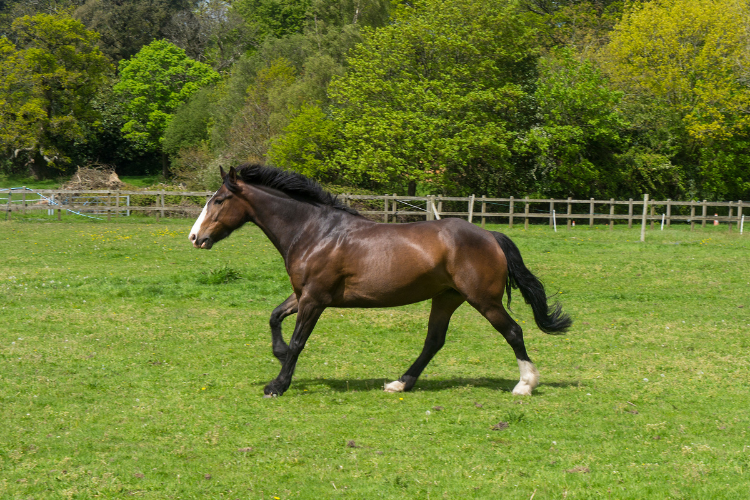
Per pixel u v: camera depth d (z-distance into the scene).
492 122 30.89
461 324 10.64
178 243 19.88
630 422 5.99
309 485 4.61
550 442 5.47
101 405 6.30
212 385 7.09
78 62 50.75
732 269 15.96
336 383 7.34
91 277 13.74
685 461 5.05
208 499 4.41
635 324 10.53
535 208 34.03
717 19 33.47
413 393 6.94
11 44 49.53
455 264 6.59
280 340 7.15
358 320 10.73
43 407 6.21
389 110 31.22
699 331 9.96
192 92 54.66
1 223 25.25
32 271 14.42
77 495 4.42
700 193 35.91
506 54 32.53
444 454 5.19
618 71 36.28
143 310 11.02
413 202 31.36
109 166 56.88
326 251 6.76
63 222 26.45
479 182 35.03
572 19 46.00
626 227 28.25
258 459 5.06
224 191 7.04
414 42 32.38
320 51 44.56
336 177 33.88
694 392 6.96
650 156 34.75
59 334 9.19
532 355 8.73
